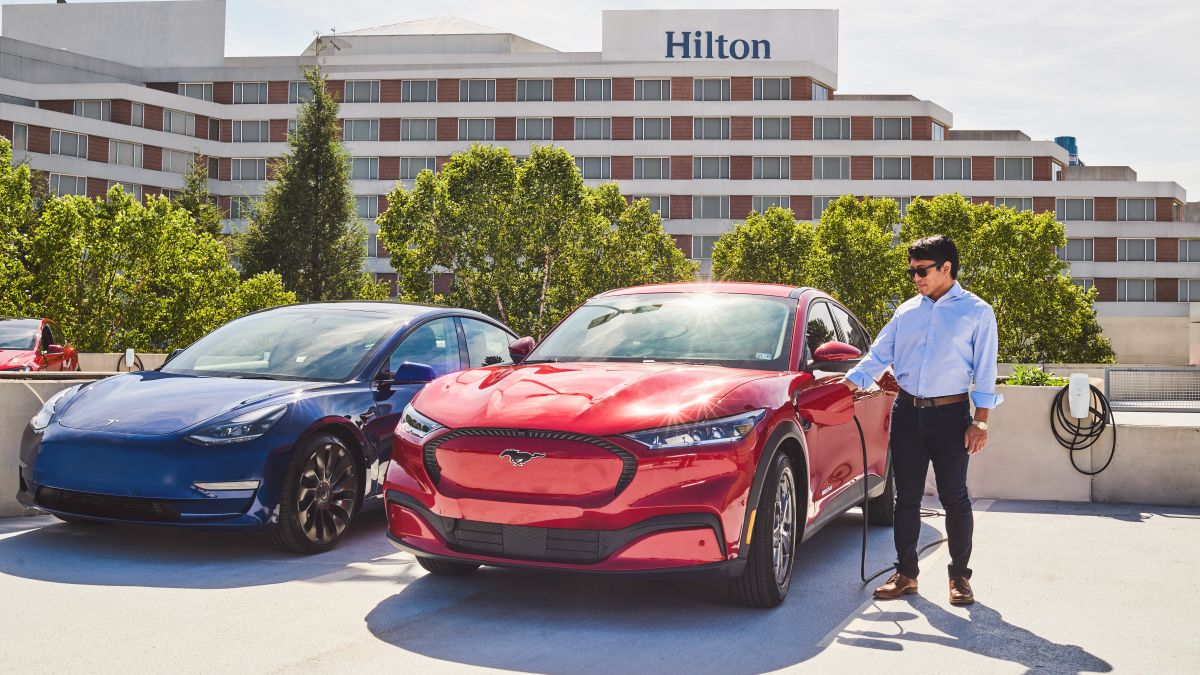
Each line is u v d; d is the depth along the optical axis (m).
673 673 3.52
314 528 5.42
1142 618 4.37
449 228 44.47
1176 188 65.88
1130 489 7.77
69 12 72.06
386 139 67.94
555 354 5.20
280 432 5.25
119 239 29.17
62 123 61.31
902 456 4.70
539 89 67.06
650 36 69.19
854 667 3.62
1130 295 66.06
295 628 4.00
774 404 4.39
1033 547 5.97
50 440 5.23
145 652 3.64
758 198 65.38
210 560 5.22
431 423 4.31
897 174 65.19
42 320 14.17
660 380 4.38
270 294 35.00
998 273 48.00
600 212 50.94
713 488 3.99
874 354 4.77
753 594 4.33
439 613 4.27
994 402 4.49
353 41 73.00
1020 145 65.00
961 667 3.65
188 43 71.44
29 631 3.89
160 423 5.14
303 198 59.78
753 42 68.88
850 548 5.93
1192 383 18.80
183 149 67.12
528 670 3.53
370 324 6.61
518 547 4.05
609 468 3.94
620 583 4.87
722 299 5.52
